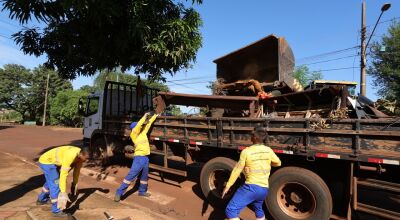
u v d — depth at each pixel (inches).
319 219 178.9
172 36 277.0
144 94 426.6
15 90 2057.1
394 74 868.0
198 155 267.7
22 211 202.8
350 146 171.9
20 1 232.5
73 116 1521.9
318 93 215.5
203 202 245.8
